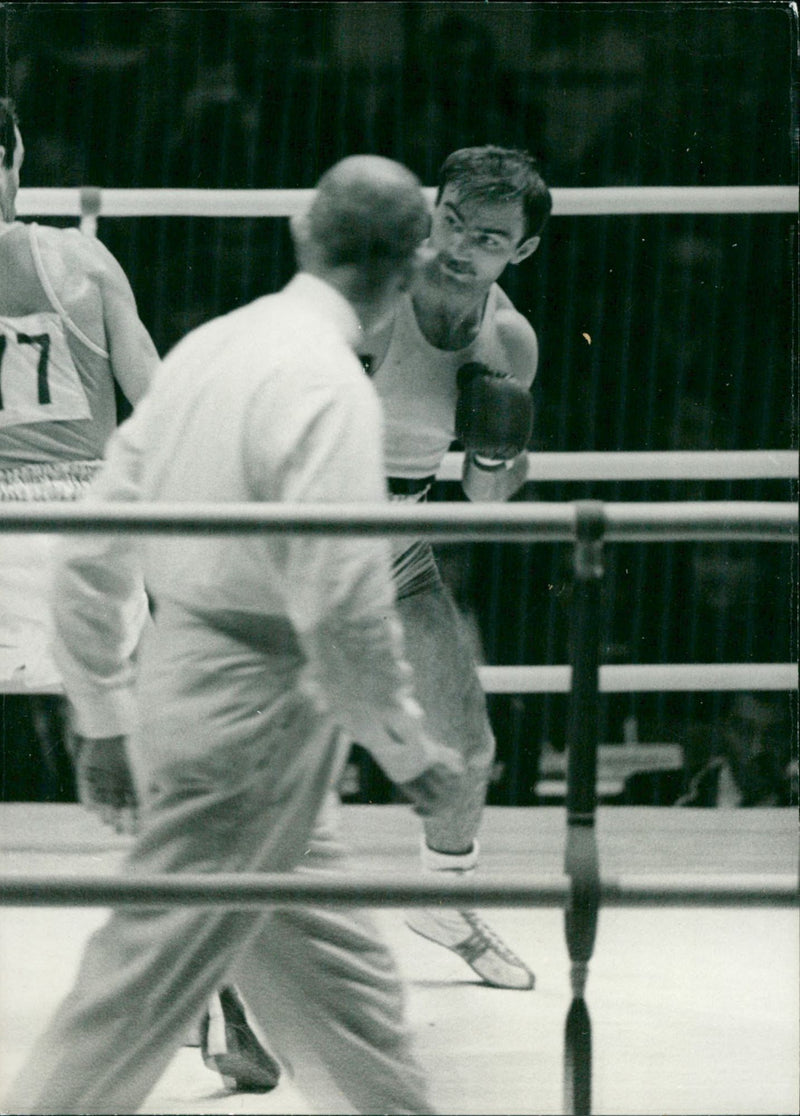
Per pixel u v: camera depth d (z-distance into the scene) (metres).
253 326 4.10
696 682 8.55
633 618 9.49
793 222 9.34
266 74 9.49
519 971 6.52
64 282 7.00
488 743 6.83
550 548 9.17
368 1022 4.36
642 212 8.56
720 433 9.61
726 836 8.43
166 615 4.11
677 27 9.41
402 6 9.37
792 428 9.52
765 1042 5.75
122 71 9.46
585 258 9.49
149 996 4.11
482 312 7.16
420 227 4.23
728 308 9.50
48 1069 4.14
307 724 4.11
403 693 3.94
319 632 3.84
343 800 8.94
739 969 6.77
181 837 4.08
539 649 9.20
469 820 6.82
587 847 3.96
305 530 3.73
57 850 7.48
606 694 9.49
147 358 7.22
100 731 4.51
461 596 9.15
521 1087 5.18
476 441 7.25
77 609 4.34
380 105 9.52
